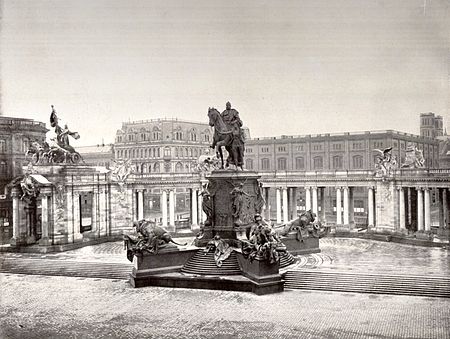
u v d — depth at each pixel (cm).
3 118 5234
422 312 2619
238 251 3450
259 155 5962
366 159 5275
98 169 5406
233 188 3791
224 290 3198
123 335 2423
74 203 4956
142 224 3516
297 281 3234
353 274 3212
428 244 4488
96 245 5028
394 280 3098
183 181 5675
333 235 5191
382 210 5069
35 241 4903
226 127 3919
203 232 3884
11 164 5391
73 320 2673
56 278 3716
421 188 4803
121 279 3634
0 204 5341
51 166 4909
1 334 2506
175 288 3297
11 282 3584
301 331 2377
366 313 2617
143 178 5566
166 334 2409
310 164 5656
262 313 2667
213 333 2392
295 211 5803
